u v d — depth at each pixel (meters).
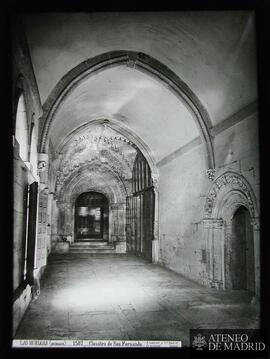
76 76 8.66
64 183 20.20
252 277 8.47
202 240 9.65
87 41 7.83
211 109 8.91
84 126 14.57
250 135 7.32
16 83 5.23
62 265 13.66
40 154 8.62
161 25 7.43
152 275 11.34
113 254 18.05
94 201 23.34
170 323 5.96
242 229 8.77
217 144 8.91
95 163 19.84
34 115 7.83
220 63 7.48
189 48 7.82
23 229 6.45
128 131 14.52
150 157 14.64
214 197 9.02
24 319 6.13
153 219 14.74
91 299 7.84
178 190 11.92
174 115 10.89
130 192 20.36
